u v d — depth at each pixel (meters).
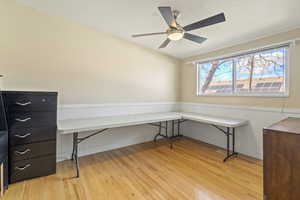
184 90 4.30
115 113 3.34
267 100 2.66
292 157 1.38
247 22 2.35
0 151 1.78
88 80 2.99
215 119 3.00
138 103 3.65
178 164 2.61
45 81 2.60
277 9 2.01
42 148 2.21
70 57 2.80
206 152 3.14
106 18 2.67
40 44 2.54
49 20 2.60
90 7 2.40
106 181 2.12
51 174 2.28
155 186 2.00
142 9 2.35
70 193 1.85
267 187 1.51
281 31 2.46
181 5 2.11
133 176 2.24
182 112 4.07
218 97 3.44
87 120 2.74
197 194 1.84
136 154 3.04
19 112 2.04
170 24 2.12
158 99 3.99
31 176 2.14
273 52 2.64
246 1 1.92
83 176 2.24
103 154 3.05
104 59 3.16
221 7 2.09
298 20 2.18
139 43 3.57
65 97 2.78
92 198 1.77
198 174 2.29
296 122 1.87
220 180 2.13
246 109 2.94
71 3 2.33
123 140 3.47
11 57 2.34
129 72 3.49
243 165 2.56
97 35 3.06
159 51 3.91
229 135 3.10
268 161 1.50
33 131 2.14
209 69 3.73
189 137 4.12
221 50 3.37
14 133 2.01
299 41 2.31
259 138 2.76
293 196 1.38
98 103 3.12
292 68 2.39
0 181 1.76
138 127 3.69
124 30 3.04
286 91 2.48
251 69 2.94
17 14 2.37
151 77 3.84
